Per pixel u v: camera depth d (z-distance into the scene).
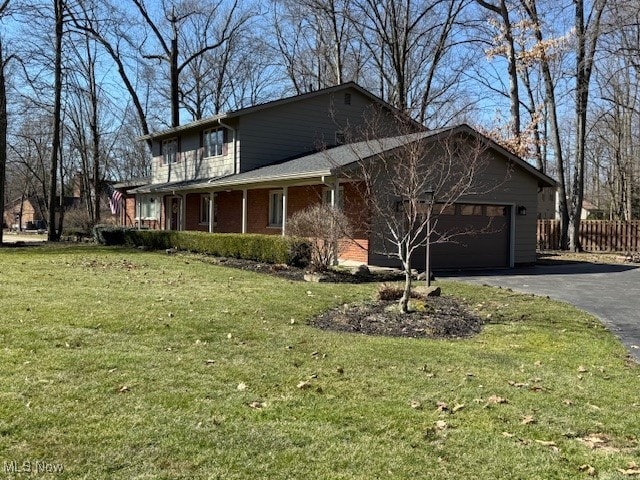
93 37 27.33
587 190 53.06
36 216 61.78
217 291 9.54
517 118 23.73
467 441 3.64
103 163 37.47
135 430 3.54
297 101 20.39
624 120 33.84
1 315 6.81
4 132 21.70
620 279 13.62
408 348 6.05
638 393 4.79
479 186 15.98
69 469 3.02
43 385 4.30
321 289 10.27
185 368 4.95
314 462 3.24
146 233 19.97
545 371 5.39
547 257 21.03
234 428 3.66
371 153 12.12
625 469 3.32
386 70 30.50
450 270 15.61
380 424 3.85
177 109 30.56
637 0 18.92
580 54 23.12
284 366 5.16
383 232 14.27
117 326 6.48
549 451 3.54
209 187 19.17
